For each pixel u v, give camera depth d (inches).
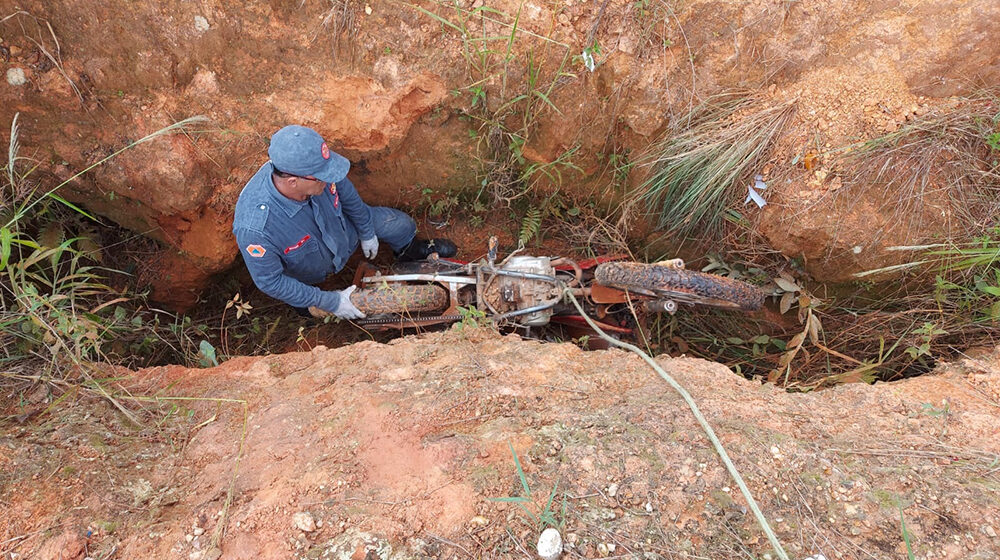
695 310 158.7
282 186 108.7
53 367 98.6
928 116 125.7
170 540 72.6
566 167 150.3
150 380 100.5
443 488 76.2
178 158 128.0
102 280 143.9
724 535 71.5
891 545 70.8
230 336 160.4
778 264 144.9
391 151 144.1
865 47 129.0
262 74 131.0
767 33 129.5
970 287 125.3
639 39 131.8
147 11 120.9
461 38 130.6
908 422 87.1
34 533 73.0
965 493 74.9
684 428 83.3
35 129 123.3
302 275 135.9
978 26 120.6
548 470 78.0
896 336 132.4
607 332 141.5
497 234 167.8
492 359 101.6
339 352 108.3
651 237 157.9
